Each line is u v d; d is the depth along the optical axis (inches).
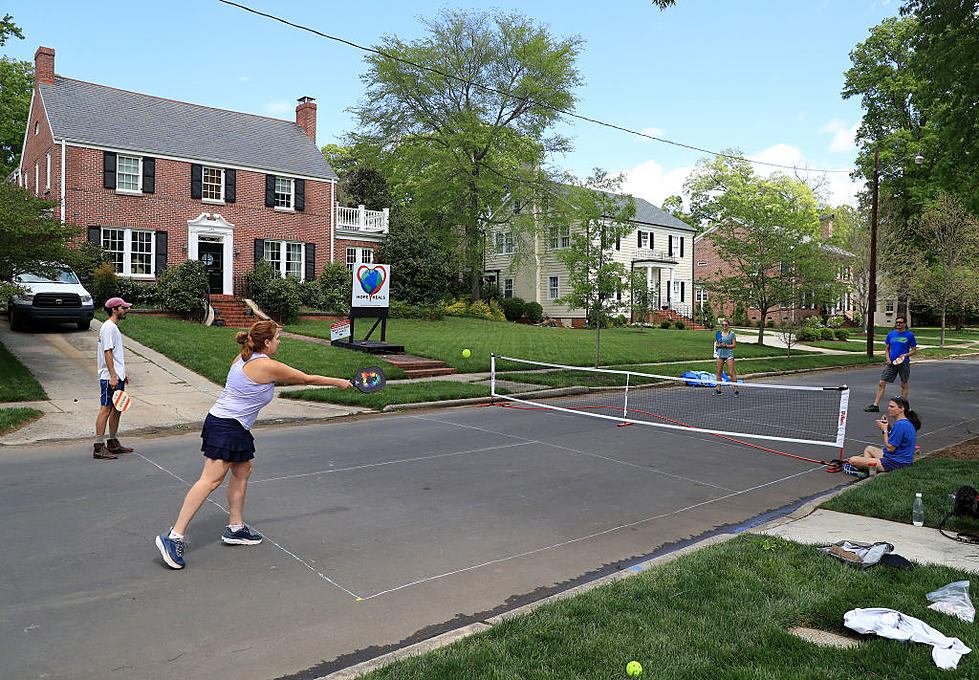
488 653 141.5
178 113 1141.1
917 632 149.7
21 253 529.3
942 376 910.4
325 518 251.3
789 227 1176.2
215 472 202.7
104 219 987.9
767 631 152.5
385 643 157.6
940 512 252.1
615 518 265.1
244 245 1129.4
